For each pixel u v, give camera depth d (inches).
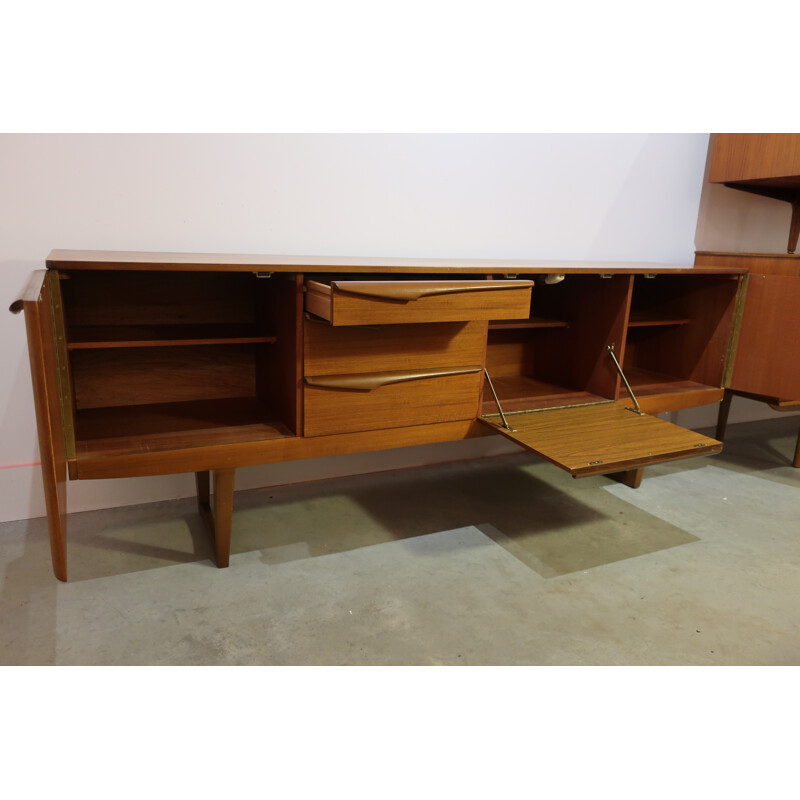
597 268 76.6
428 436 72.1
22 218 70.5
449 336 70.1
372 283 58.4
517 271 70.4
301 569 70.3
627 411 80.4
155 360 76.7
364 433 68.7
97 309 72.7
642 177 106.0
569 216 101.6
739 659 58.1
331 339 64.7
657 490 94.8
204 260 63.4
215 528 70.4
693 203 112.7
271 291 70.5
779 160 95.9
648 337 105.1
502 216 96.3
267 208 81.4
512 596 66.7
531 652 58.2
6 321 72.4
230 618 61.6
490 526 81.7
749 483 98.5
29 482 77.5
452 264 73.8
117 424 69.3
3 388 74.0
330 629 60.4
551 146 97.3
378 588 67.3
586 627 62.0
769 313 89.0
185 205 77.4
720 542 79.5
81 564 69.8
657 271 81.8
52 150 70.4
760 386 91.1
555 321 89.1
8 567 68.5
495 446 107.4
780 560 75.7
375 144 85.7
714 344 94.7
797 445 104.9
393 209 88.8
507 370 97.7
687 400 91.2
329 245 86.0
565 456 63.8
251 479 89.7
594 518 85.0
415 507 86.5
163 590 65.6
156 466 61.8
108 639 58.0
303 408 65.6
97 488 81.6
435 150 89.5
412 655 57.2
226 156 78.1
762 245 122.6
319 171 83.3
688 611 65.1
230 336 68.8
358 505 86.5
